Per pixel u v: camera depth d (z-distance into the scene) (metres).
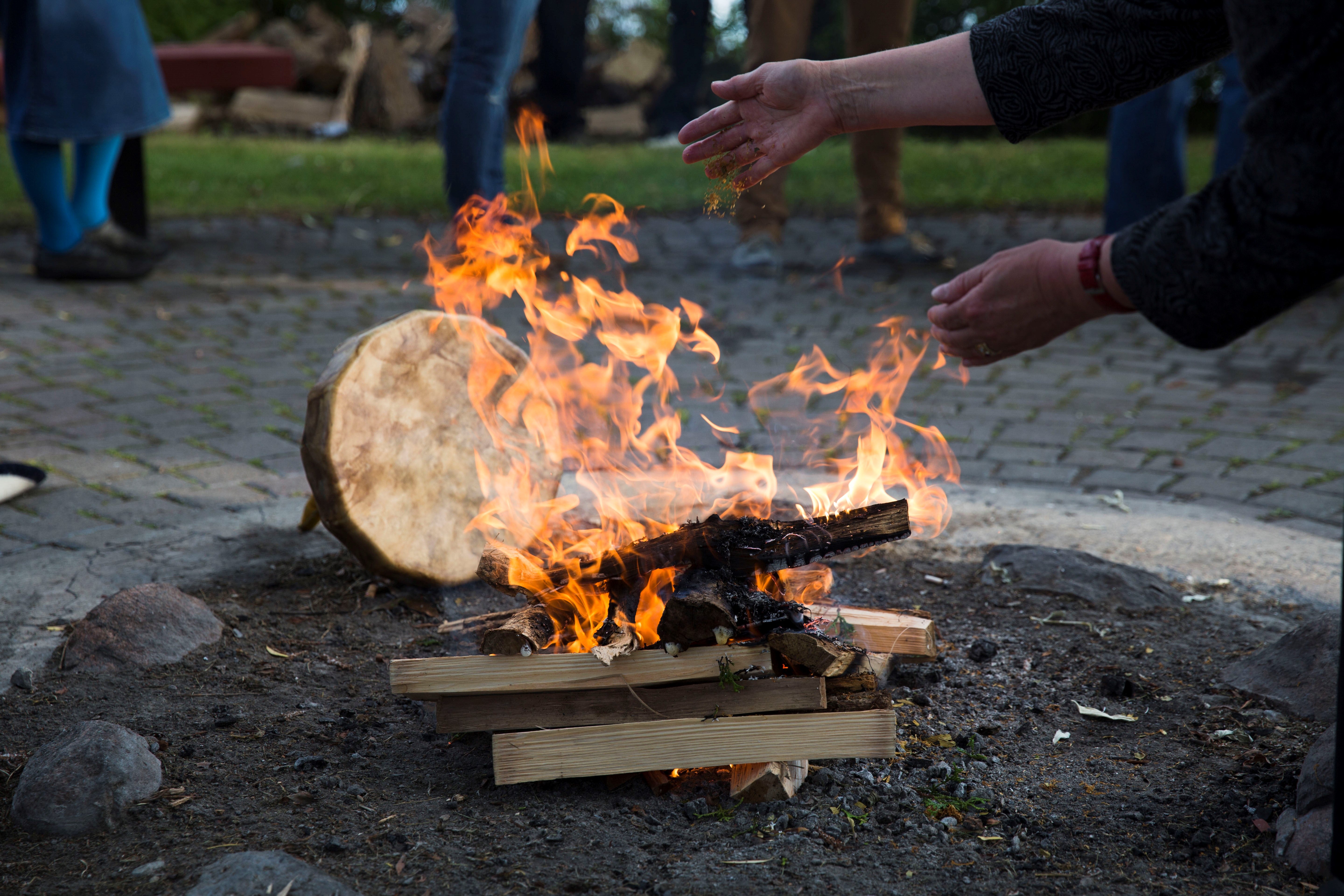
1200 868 1.84
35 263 6.35
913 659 2.36
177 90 7.96
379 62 13.59
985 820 1.97
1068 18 1.71
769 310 6.22
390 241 7.84
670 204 8.95
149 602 2.61
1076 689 2.46
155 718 2.29
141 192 6.62
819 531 2.14
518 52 5.81
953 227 8.39
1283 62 1.34
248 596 2.89
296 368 5.16
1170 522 3.45
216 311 6.02
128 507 3.54
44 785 1.94
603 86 13.80
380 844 1.87
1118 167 6.76
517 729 2.05
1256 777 2.09
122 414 4.48
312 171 9.97
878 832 1.92
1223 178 1.49
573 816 1.96
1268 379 5.11
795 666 2.06
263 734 2.24
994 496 3.70
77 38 5.68
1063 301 1.64
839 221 8.55
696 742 2.01
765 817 1.96
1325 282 1.44
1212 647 2.65
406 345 2.79
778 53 6.47
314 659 2.58
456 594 2.93
